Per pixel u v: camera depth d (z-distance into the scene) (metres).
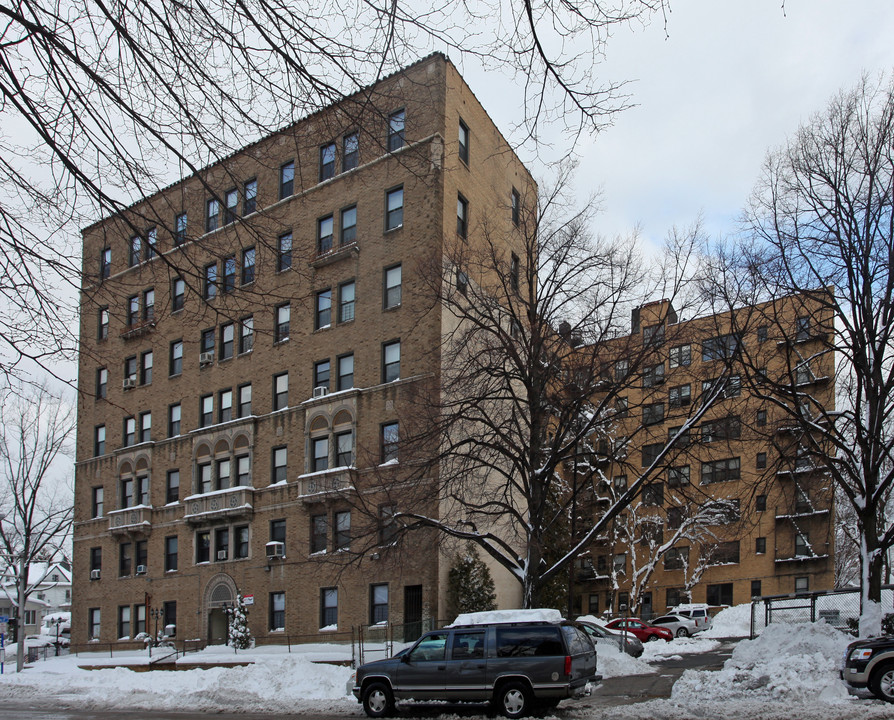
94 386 49.41
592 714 17.03
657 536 53.28
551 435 28.94
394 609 33.44
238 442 41.03
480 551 35.53
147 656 40.69
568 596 45.41
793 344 28.39
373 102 7.75
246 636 37.28
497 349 25.58
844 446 24.66
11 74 6.76
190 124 7.52
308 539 36.94
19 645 42.81
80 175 7.30
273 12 6.86
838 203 24.69
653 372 26.42
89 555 47.72
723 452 49.31
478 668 17.86
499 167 41.25
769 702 16.91
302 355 39.34
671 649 34.38
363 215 38.44
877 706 15.23
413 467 27.50
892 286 24.12
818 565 47.66
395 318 36.31
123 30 6.77
